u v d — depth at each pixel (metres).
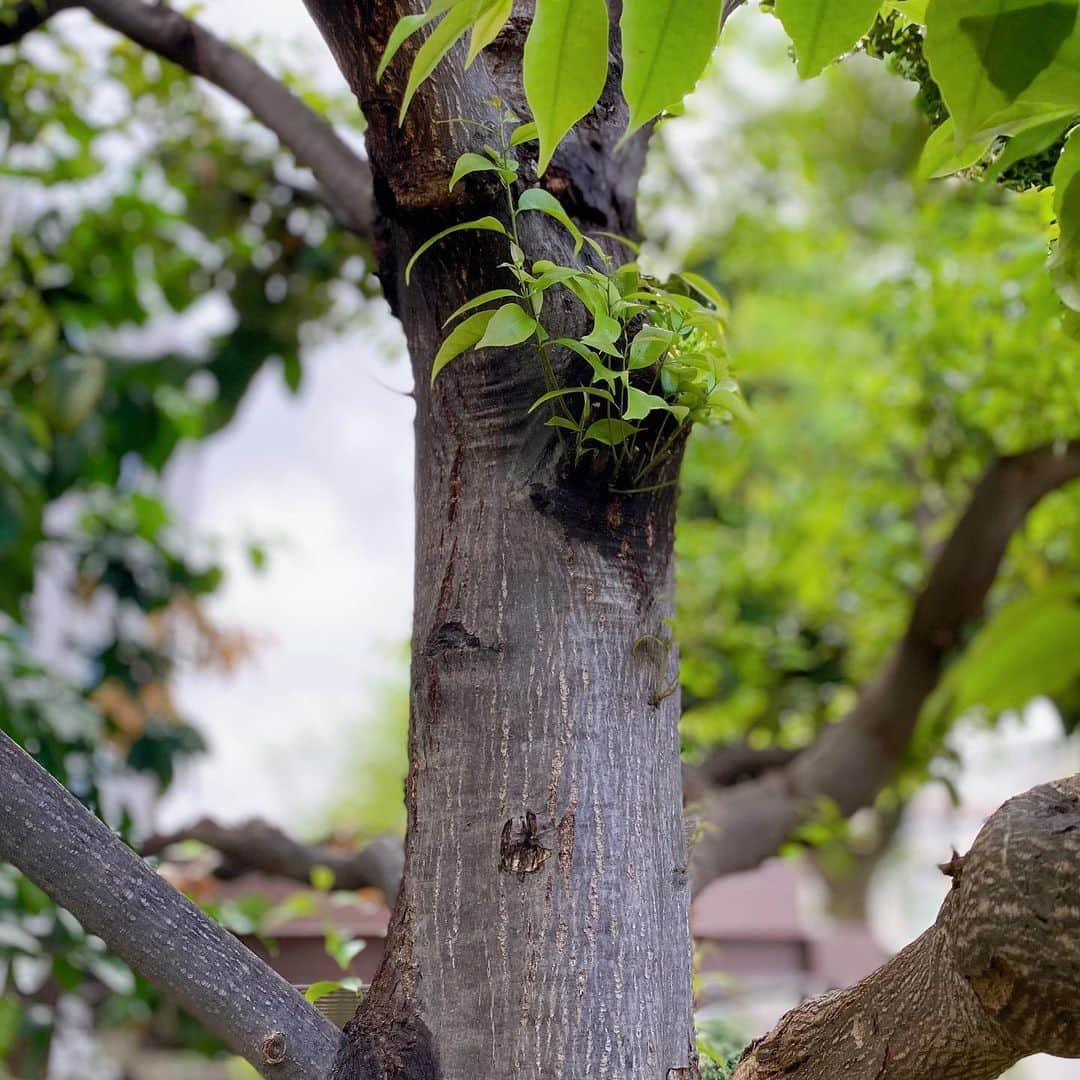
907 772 2.79
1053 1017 1.28
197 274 2.87
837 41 1.17
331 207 2.26
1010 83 1.17
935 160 1.33
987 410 2.44
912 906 7.21
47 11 2.02
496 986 1.37
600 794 1.40
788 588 3.76
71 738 2.64
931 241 2.65
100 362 2.74
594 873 1.38
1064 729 3.03
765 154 3.55
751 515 3.89
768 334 3.85
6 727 2.49
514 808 1.39
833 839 2.85
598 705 1.41
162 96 2.52
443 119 1.42
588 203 1.55
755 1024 1.96
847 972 2.86
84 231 2.88
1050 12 1.16
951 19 1.17
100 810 2.53
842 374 3.54
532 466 1.43
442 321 1.46
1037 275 2.05
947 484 2.88
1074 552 2.97
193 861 2.51
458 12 1.21
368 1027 1.38
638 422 1.42
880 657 3.51
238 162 2.59
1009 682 2.75
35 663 2.71
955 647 2.76
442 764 1.42
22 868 1.35
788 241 3.53
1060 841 1.28
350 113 2.44
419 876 1.41
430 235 1.44
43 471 2.87
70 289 2.77
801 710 3.61
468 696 1.41
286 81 2.38
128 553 3.31
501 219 1.43
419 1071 1.37
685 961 1.41
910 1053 1.35
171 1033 2.94
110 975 2.29
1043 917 1.27
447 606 1.43
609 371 1.37
